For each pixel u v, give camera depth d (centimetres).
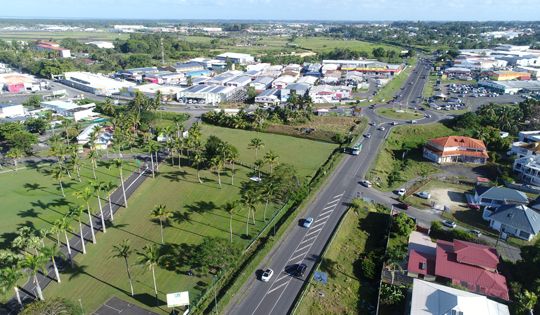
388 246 11562
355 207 13425
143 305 9206
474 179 16738
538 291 9231
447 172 17475
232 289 9381
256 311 8881
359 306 9344
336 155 18088
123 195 14288
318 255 10900
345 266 10662
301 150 19250
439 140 18875
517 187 15762
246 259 10644
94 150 17012
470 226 12988
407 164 18275
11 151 16888
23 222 12656
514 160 17775
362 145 19712
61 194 14650
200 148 18062
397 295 9438
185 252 11150
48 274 10325
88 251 11281
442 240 11831
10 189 15000
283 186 14000
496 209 13238
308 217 12825
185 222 12694
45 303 8312
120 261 10794
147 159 18000
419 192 15275
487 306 8644
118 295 9544
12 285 8350
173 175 16200
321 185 15200
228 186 15175
